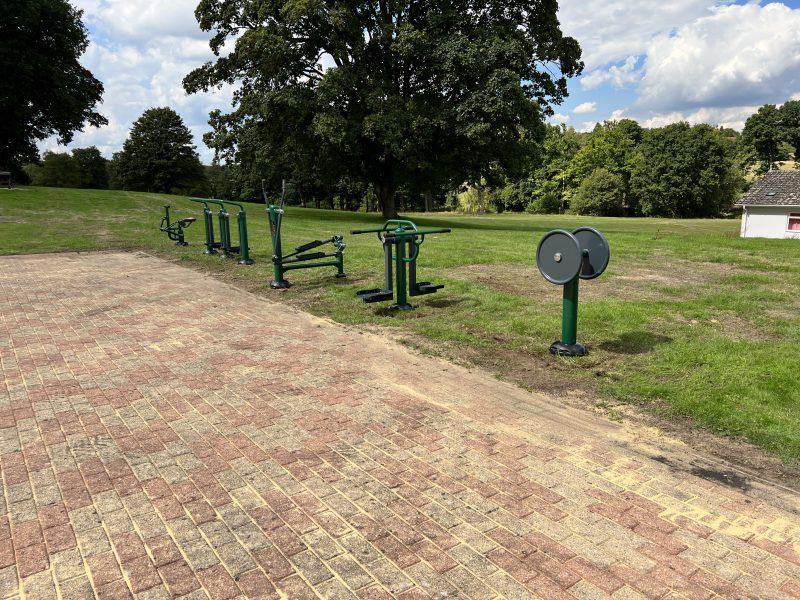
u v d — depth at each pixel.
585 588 2.36
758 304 7.20
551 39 25.52
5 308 7.58
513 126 24.25
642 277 9.27
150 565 2.52
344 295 8.09
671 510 2.91
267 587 2.38
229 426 3.95
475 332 6.18
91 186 80.62
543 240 5.36
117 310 7.46
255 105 24.80
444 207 78.81
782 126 79.06
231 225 19.38
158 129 67.81
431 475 3.27
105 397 4.49
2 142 36.53
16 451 3.59
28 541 2.70
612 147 70.50
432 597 2.31
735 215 69.06
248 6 24.55
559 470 3.32
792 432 3.67
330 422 4.01
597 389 4.55
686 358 5.11
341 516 2.88
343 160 26.62
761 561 2.53
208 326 6.65
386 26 23.50
